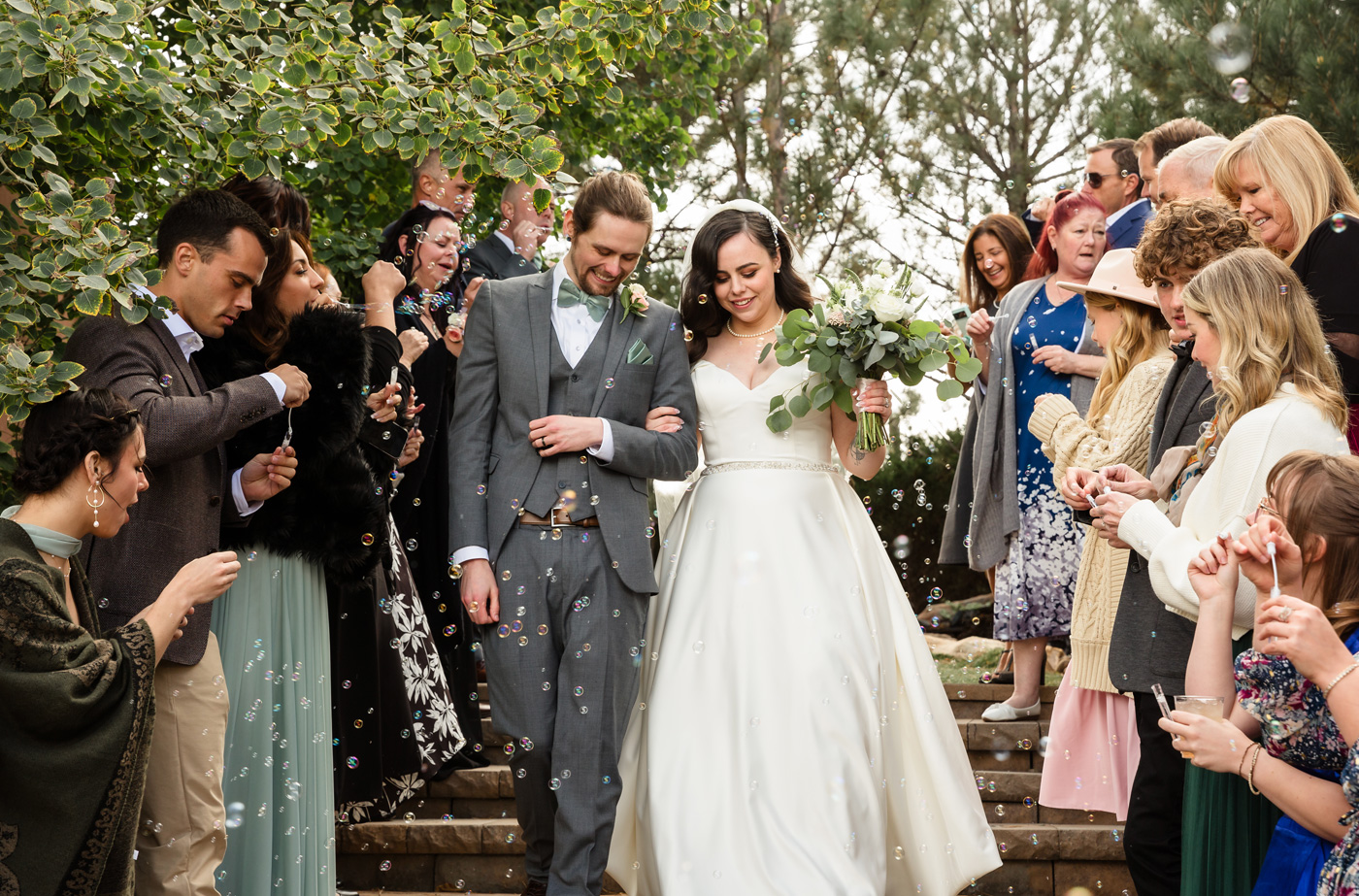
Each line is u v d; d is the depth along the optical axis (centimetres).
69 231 246
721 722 309
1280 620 204
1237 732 220
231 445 296
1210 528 249
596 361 320
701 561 329
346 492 299
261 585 293
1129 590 281
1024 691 435
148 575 265
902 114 1079
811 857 287
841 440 349
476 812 406
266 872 285
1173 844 269
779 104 1070
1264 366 245
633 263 324
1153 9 907
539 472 313
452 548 314
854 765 300
